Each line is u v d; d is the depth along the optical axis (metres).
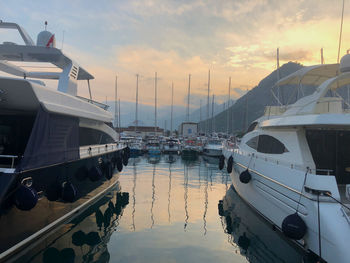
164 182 14.57
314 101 6.91
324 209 4.92
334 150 6.86
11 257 5.50
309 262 5.49
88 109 9.06
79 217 8.34
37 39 9.64
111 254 5.88
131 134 56.28
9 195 5.16
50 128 6.41
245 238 6.96
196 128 45.28
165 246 6.36
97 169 9.09
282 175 6.46
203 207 9.84
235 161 10.88
